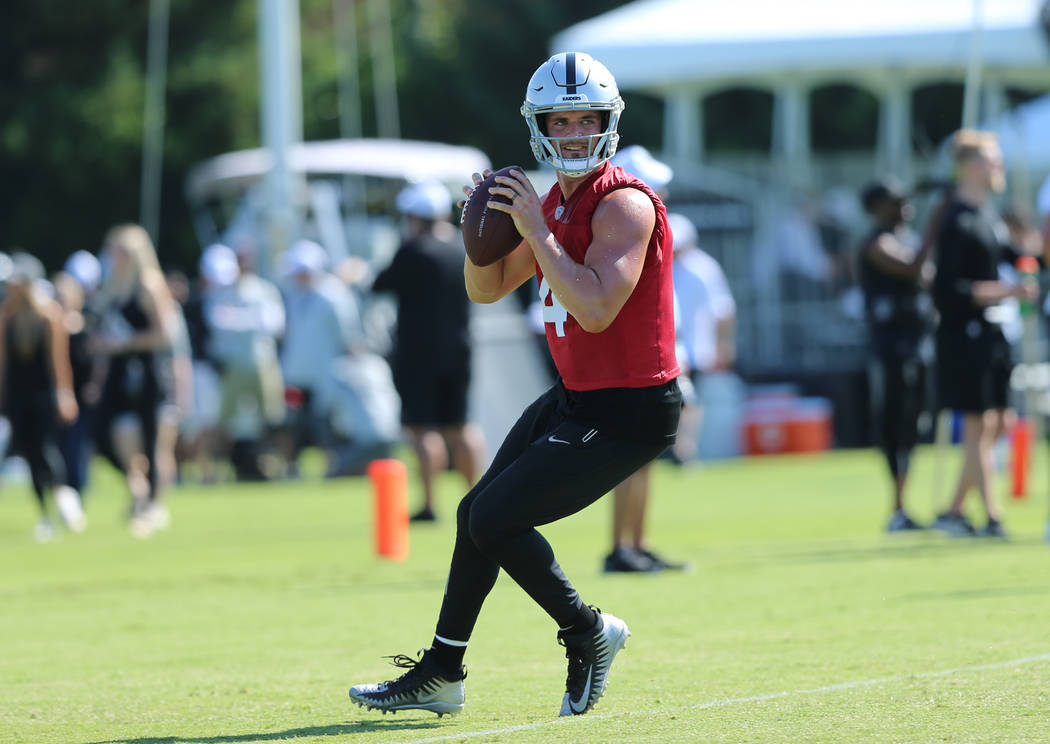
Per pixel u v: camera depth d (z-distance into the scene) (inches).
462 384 1791.3
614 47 3189.0
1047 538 1376.7
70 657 940.6
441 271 1777.8
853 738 623.2
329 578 1327.5
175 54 5073.8
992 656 810.2
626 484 1258.6
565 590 682.8
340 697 772.0
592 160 657.0
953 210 1441.9
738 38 3112.7
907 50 3058.6
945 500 1916.8
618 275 642.8
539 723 681.6
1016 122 3193.9
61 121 4906.5
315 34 5748.0
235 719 721.0
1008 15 3031.5
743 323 3095.5
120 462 1877.5
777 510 1865.2
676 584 1185.4
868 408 3006.9
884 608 1011.9
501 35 5797.2
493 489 673.6
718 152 5457.7
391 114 5546.3
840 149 5462.6
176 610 1154.7
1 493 2694.4
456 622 698.8
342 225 3631.9
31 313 1833.2
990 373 1438.2
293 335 2613.2
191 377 2608.3
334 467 2642.7
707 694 736.3
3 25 4940.9
